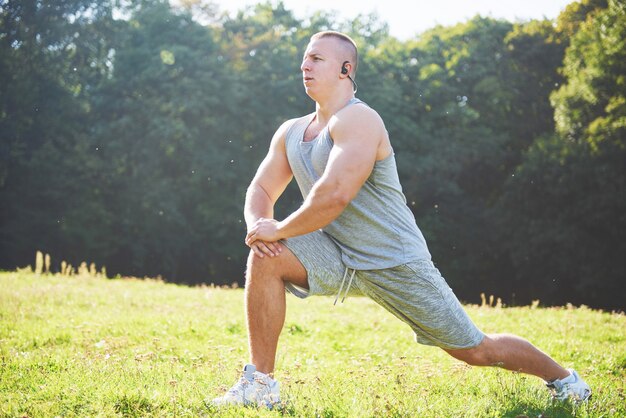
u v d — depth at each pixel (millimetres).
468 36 40594
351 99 4082
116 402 3748
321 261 3908
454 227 35250
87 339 6707
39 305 9234
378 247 3955
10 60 33219
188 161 35000
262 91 36500
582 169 29219
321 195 3768
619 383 5242
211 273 36812
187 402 3797
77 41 34406
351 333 8180
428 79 38562
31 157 33438
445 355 6535
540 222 30906
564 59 33812
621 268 29500
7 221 33406
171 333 7438
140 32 36031
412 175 35875
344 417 3607
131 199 34312
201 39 36125
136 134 34500
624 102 28609
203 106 34031
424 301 3980
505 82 38188
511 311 10812
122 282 13828
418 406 3768
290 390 4156
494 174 37844
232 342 7102
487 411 3867
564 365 6223
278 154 4344
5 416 3615
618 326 9180
